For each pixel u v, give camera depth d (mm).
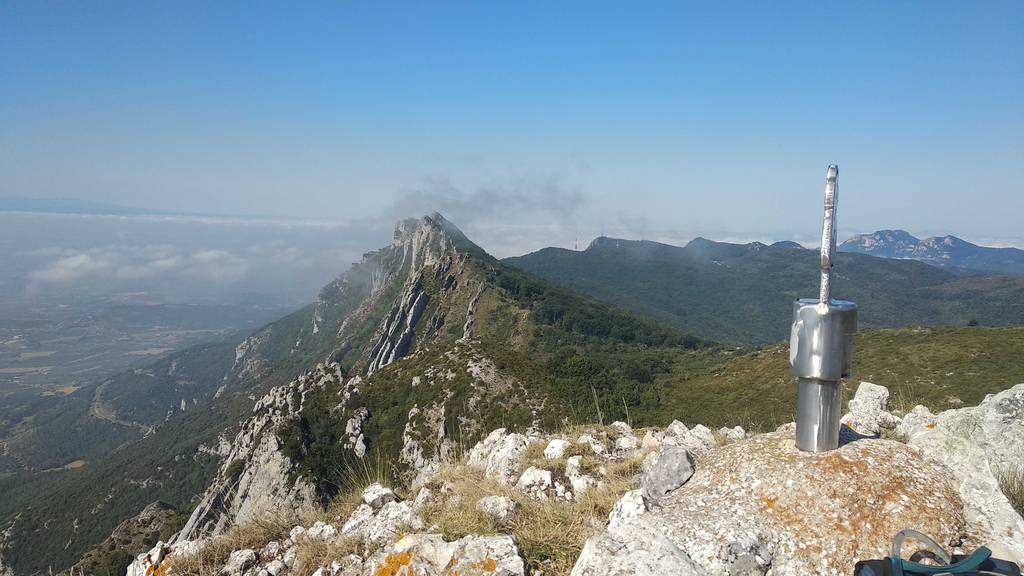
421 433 46750
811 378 3980
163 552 6367
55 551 73812
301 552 5395
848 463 3873
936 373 38812
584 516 4969
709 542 3564
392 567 4512
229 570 5648
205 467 93875
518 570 4059
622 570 3404
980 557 3029
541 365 55156
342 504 6723
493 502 5324
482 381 50125
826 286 3893
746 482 4008
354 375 61656
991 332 46969
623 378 55844
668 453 4816
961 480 4020
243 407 133500
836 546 3486
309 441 49094
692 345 111938
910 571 3080
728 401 42938
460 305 127188
